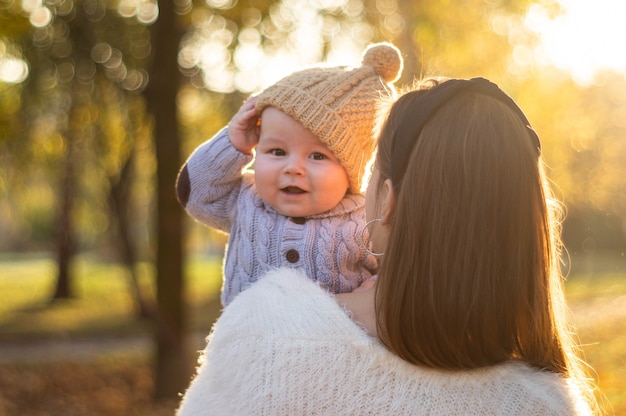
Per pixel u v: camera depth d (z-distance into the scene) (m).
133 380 11.62
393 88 2.09
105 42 11.55
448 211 1.34
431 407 1.37
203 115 14.31
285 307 1.44
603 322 12.15
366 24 9.30
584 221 31.77
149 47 11.74
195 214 2.28
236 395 1.39
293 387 1.36
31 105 12.37
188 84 11.45
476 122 1.38
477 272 1.33
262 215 2.02
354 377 1.37
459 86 1.42
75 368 12.63
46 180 19.78
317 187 1.89
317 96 1.88
